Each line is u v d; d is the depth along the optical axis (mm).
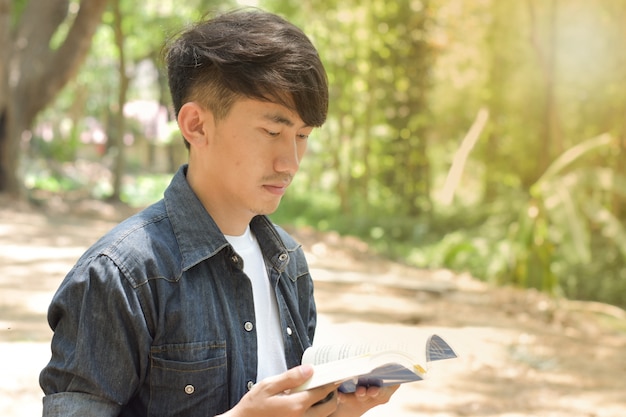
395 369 1491
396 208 18406
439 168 19781
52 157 27906
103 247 1601
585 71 15898
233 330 1651
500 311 8836
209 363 1603
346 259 12164
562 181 11383
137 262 1582
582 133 16203
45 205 15508
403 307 8453
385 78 18297
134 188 22891
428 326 7668
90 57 30688
